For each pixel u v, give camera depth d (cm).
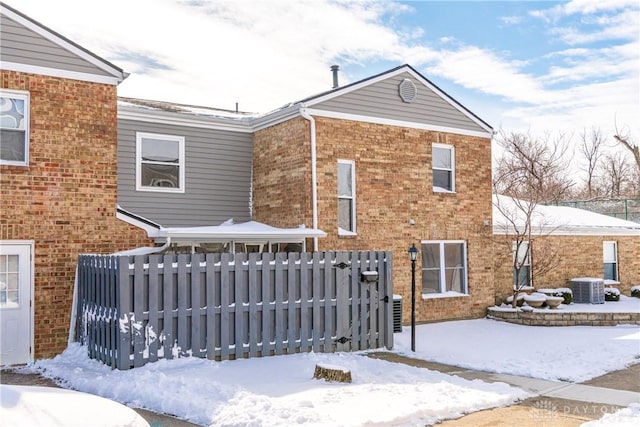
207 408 679
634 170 4294
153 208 1424
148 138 1435
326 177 1398
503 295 1731
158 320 911
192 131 1495
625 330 1439
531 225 1792
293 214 1405
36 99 1058
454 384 841
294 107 1378
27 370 963
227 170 1541
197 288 950
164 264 922
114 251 1123
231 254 989
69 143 1085
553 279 1878
